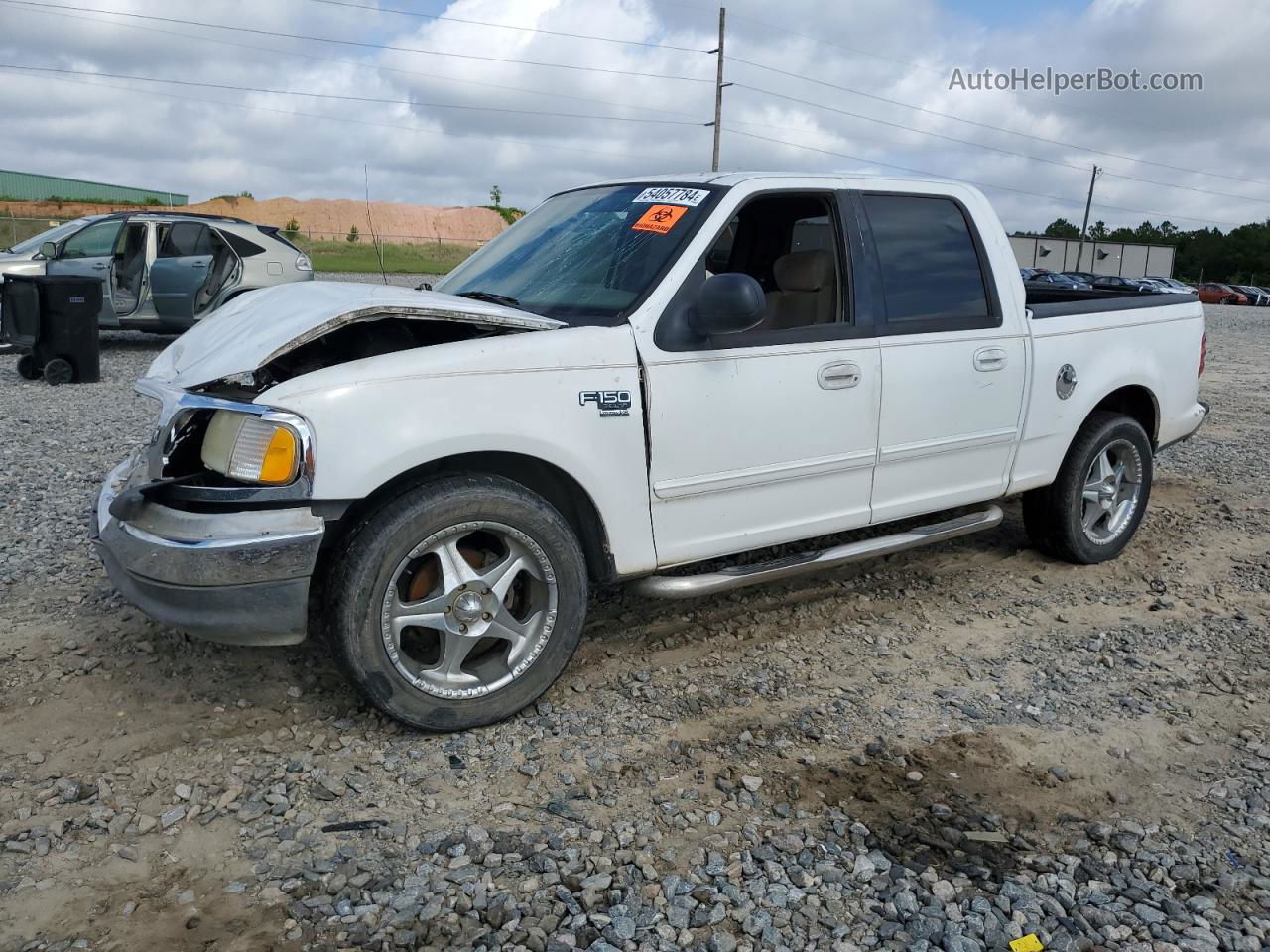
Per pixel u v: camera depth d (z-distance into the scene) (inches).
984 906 99.3
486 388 123.7
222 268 511.5
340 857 104.6
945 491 173.0
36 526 213.2
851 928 96.3
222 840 107.3
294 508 116.3
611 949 92.0
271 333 122.6
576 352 130.5
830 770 124.5
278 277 526.9
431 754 125.3
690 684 147.2
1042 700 145.3
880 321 159.0
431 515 120.9
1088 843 111.0
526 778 120.8
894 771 124.9
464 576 125.7
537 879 101.4
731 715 138.2
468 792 117.5
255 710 134.8
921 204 170.2
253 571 115.3
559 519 130.3
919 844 109.7
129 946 91.0
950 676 152.6
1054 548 202.7
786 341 148.1
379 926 94.5
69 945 90.9
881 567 199.8
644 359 135.3
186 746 125.6
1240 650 165.0
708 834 110.7
